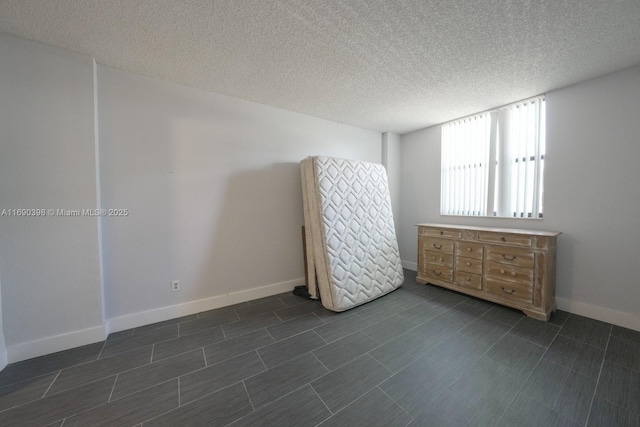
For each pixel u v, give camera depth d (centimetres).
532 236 219
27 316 166
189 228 235
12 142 161
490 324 210
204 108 240
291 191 297
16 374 150
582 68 201
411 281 330
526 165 262
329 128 329
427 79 221
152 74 211
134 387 139
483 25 154
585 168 221
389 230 309
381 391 136
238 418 119
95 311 186
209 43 171
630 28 154
